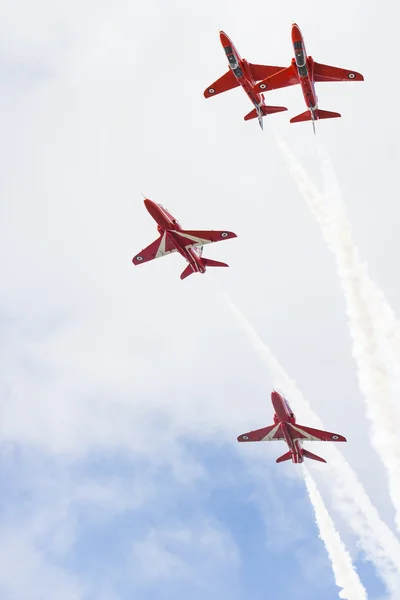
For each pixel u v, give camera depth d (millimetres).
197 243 148750
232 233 145750
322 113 152000
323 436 154000
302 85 143000
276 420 155375
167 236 147500
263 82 146750
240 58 146000
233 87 156125
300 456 160750
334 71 143750
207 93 157125
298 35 131125
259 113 155375
